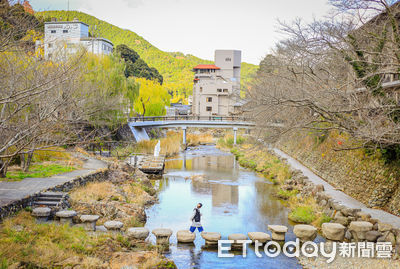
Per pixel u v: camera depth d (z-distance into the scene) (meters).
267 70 21.12
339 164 22.16
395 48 12.09
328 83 14.88
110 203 15.55
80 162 23.83
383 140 12.77
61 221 12.46
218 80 79.38
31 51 11.99
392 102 13.34
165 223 15.73
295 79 15.29
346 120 13.55
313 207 17.52
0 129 8.83
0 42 8.93
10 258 8.44
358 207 15.77
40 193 14.30
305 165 30.89
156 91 65.38
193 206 19.31
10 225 10.68
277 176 28.34
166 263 10.16
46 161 22.75
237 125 53.94
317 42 13.45
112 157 30.69
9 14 9.47
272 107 15.59
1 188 14.59
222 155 47.19
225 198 21.62
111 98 31.28
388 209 14.98
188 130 85.81
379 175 16.42
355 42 12.98
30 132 8.87
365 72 13.06
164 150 43.75
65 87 11.16
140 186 22.11
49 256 9.21
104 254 10.23
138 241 12.03
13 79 9.13
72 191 16.45
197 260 11.38
